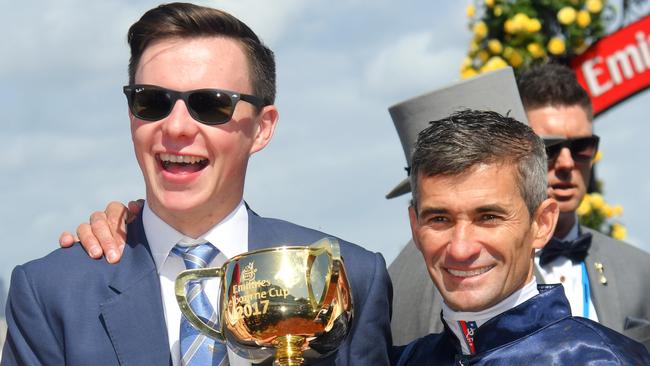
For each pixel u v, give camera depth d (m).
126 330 4.69
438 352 4.86
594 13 9.14
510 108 6.00
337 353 4.85
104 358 4.67
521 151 4.57
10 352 4.81
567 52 9.23
